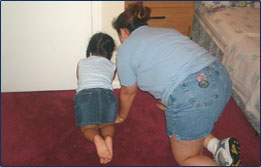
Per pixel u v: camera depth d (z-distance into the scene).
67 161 1.48
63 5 1.71
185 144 1.22
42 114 1.85
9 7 1.66
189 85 1.10
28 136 1.64
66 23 1.79
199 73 1.11
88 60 1.68
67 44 1.89
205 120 1.14
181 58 1.11
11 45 1.83
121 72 1.31
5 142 1.58
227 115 1.95
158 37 1.17
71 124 1.77
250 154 1.59
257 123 1.72
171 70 1.11
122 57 1.24
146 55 1.15
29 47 1.86
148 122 1.82
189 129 1.16
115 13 1.78
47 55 1.92
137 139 1.67
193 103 1.10
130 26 1.27
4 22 1.72
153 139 1.68
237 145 1.28
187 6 2.40
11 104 1.94
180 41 1.18
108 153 1.32
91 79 1.58
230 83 1.22
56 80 2.07
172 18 2.44
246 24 2.28
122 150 1.58
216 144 1.36
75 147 1.58
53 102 1.99
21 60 1.92
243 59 1.90
